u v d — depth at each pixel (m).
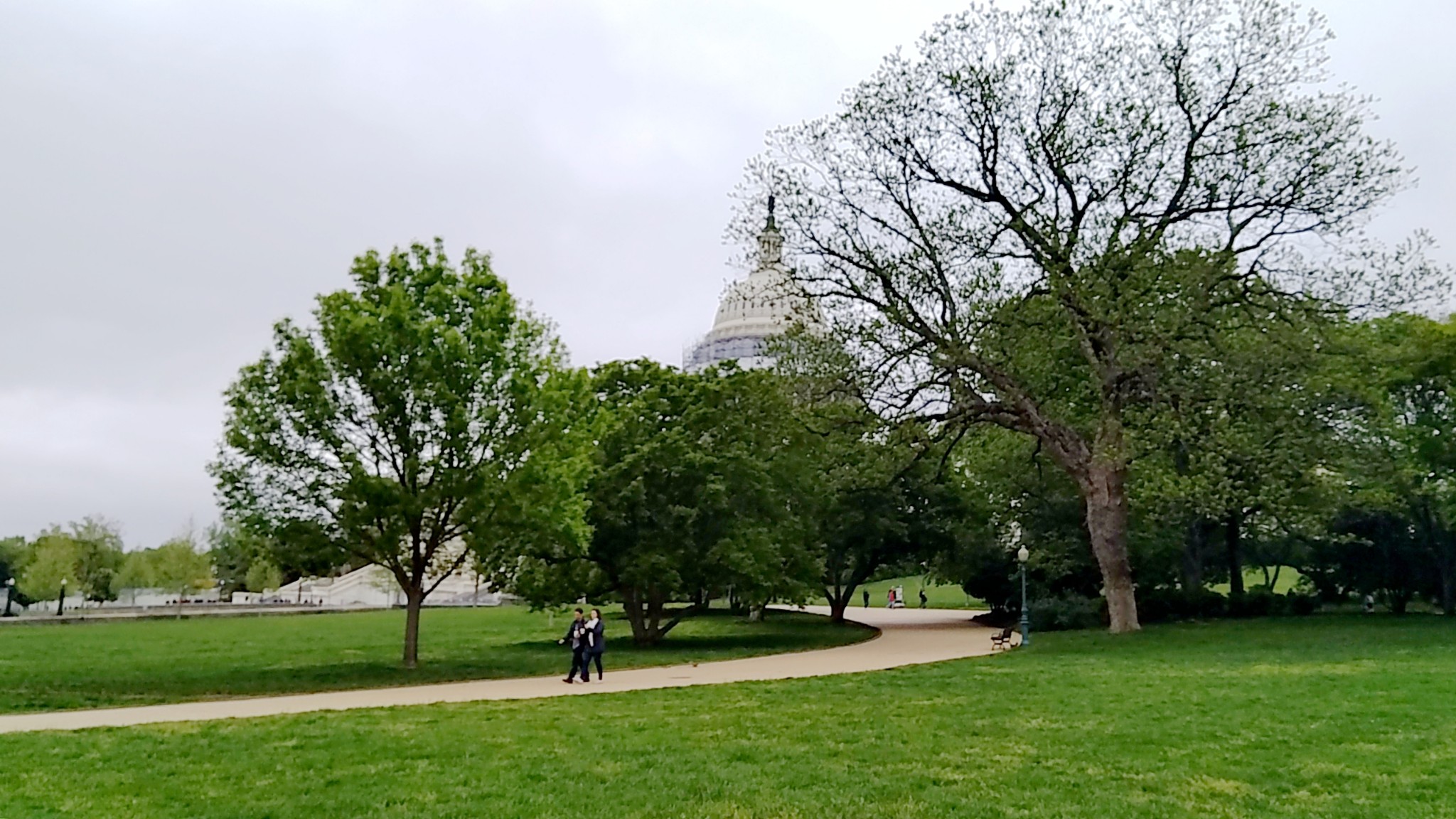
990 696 18.11
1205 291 29.28
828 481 37.94
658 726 15.03
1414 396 38.97
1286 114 29.38
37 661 28.34
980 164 31.66
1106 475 32.41
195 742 13.77
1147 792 10.38
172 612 60.62
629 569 33.31
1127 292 28.20
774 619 54.06
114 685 21.94
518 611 65.94
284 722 15.67
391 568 26.73
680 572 34.78
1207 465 29.50
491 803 10.18
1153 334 28.02
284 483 25.08
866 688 19.94
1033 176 31.11
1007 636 31.95
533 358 27.03
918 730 14.30
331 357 24.88
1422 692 16.84
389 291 25.67
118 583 77.38
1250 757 11.88
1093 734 13.76
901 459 35.31
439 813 9.80
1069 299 28.91
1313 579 46.22
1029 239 30.19
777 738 13.80
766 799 10.22
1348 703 15.85
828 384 31.25
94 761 12.37
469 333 25.52
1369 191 29.53
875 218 31.59
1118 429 29.70
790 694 19.17
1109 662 24.09
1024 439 41.75
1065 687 19.25
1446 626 33.09
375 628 45.94
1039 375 34.44
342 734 14.30
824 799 10.21
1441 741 12.52
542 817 9.65
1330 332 30.41
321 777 11.42
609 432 32.31
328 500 25.12
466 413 24.36
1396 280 31.73
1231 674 20.56
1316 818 9.17
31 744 13.53
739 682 21.88
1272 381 29.36
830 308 31.66
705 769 11.66
